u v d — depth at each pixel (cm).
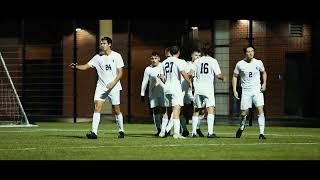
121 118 2783
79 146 2278
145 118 5209
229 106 4897
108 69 2694
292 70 5209
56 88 5494
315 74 5225
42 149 2153
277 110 5069
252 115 4462
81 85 5394
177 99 2755
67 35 5475
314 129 3884
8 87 5278
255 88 2766
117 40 5388
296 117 5147
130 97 4884
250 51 2752
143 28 5334
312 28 5166
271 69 5050
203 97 2880
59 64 5250
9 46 5322
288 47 5106
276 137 2917
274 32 5066
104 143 2430
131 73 5347
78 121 5100
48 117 5459
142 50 5341
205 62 2858
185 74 2712
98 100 2717
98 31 5378
